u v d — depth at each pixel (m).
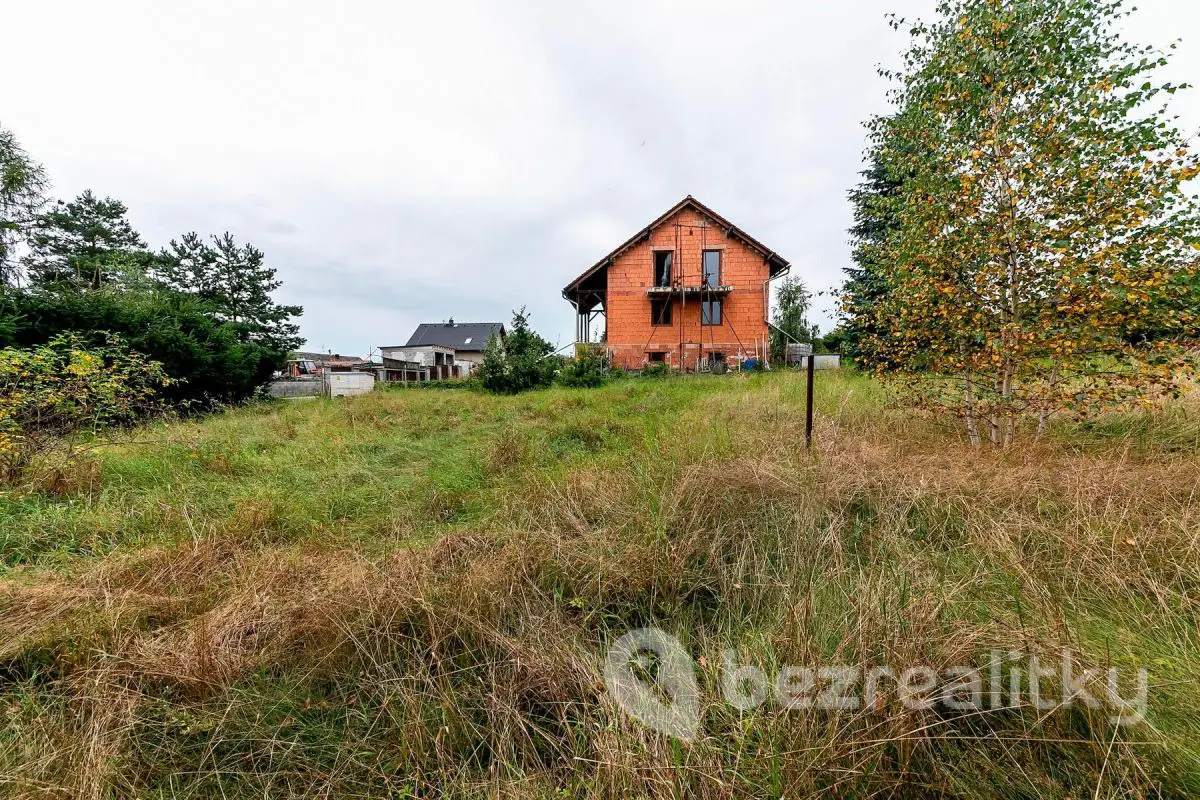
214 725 1.40
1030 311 3.72
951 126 4.18
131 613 1.92
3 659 1.67
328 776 1.28
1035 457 3.30
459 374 37.12
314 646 1.77
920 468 3.14
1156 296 3.11
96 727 1.33
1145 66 3.27
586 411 7.71
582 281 18.09
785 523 2.56
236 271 26.05
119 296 11.45
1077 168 3.37
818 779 1.12
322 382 17.00
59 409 4.33
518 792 1.17
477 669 1.64
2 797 1.18
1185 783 1.08
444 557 2.52
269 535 2.98
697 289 16.88
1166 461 3.11
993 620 1.60
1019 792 1.10
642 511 2.79
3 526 2.75
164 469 4.15
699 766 1.15
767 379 10.34
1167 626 1.59
